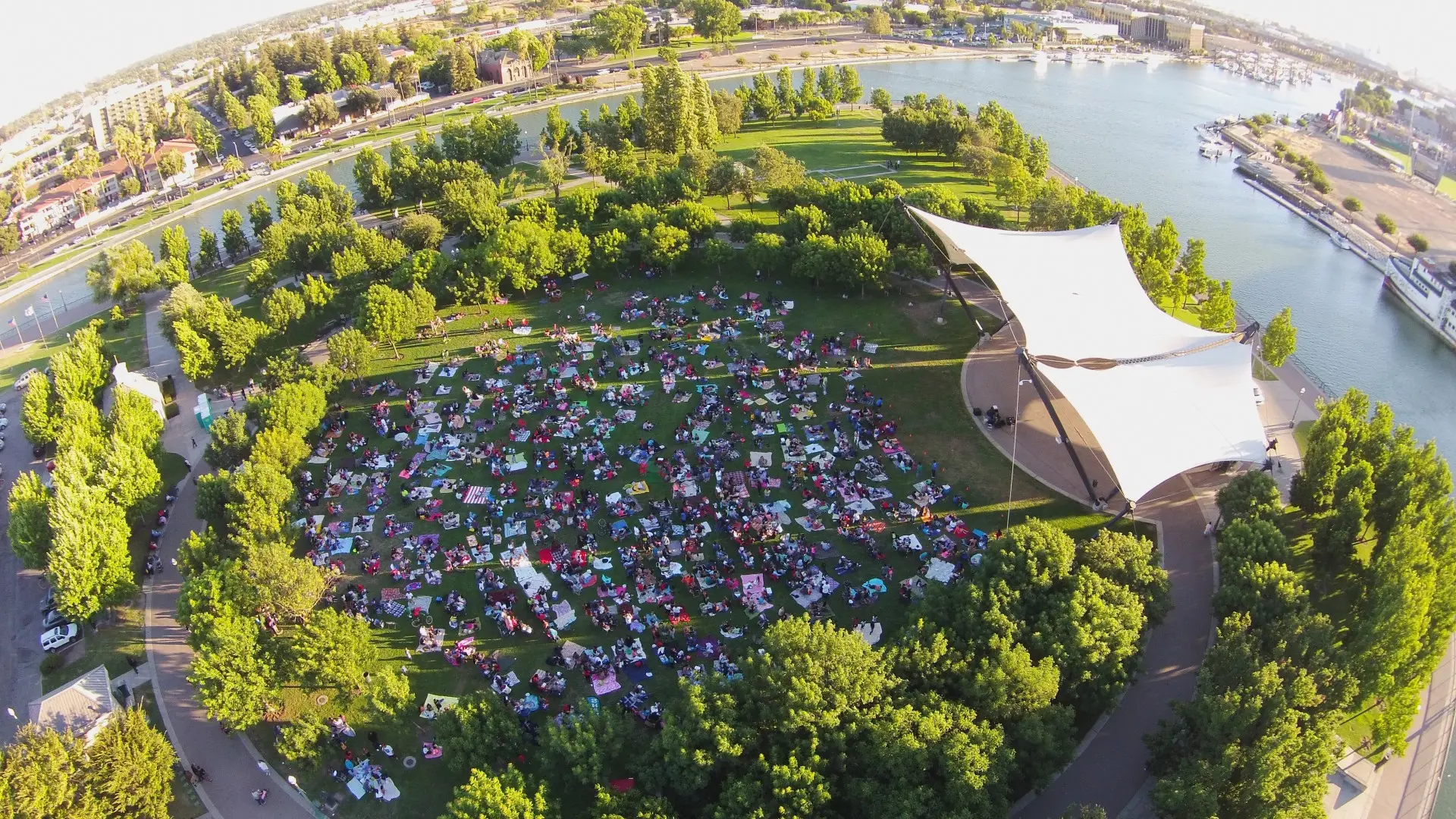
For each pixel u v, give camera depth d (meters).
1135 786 80.00
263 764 87.38
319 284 170.50
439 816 81.12
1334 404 116.12
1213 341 118.81
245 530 106.69
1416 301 176.75
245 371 159.50
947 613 89.25
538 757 80.81
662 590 102.06
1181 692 88.69
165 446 140.12
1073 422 131.25
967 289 169.50
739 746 76.50
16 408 155.62
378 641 98.69
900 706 79.75
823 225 178.88
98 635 104.75
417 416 137.88
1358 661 81.50
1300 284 191.88
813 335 155.25
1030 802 79.12
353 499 121.25
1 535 123.38
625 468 123.25
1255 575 88.81
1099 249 142.00
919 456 124.12
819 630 81.75
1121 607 85.62
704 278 178.88
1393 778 82.00
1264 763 70.31
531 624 99.31
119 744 79.88
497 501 118.44
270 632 98.56
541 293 177.25
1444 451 135.00
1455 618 86.12
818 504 114.50
